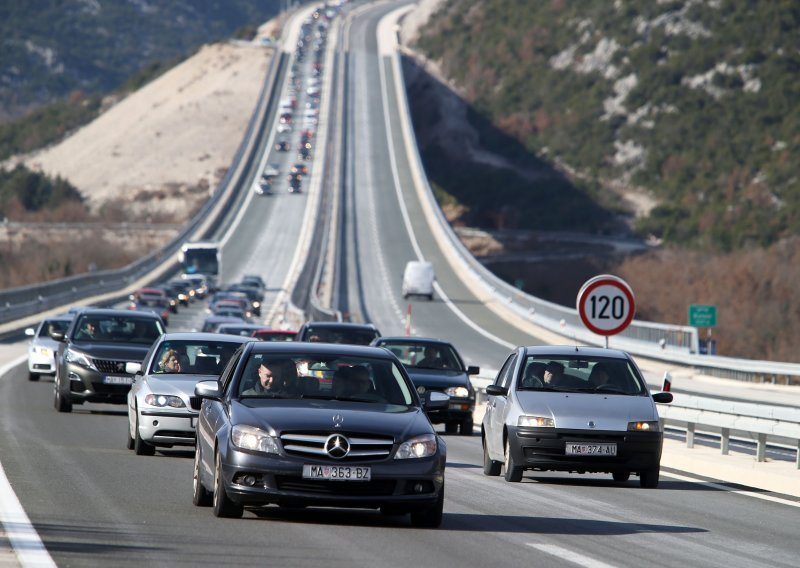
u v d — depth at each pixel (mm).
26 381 120875
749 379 166250
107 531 39250
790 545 41250
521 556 36562
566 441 56812
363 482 39438
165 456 65688
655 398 61000
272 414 40531
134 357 85312
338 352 44625
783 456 76062
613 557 36938
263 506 46531
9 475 53562
